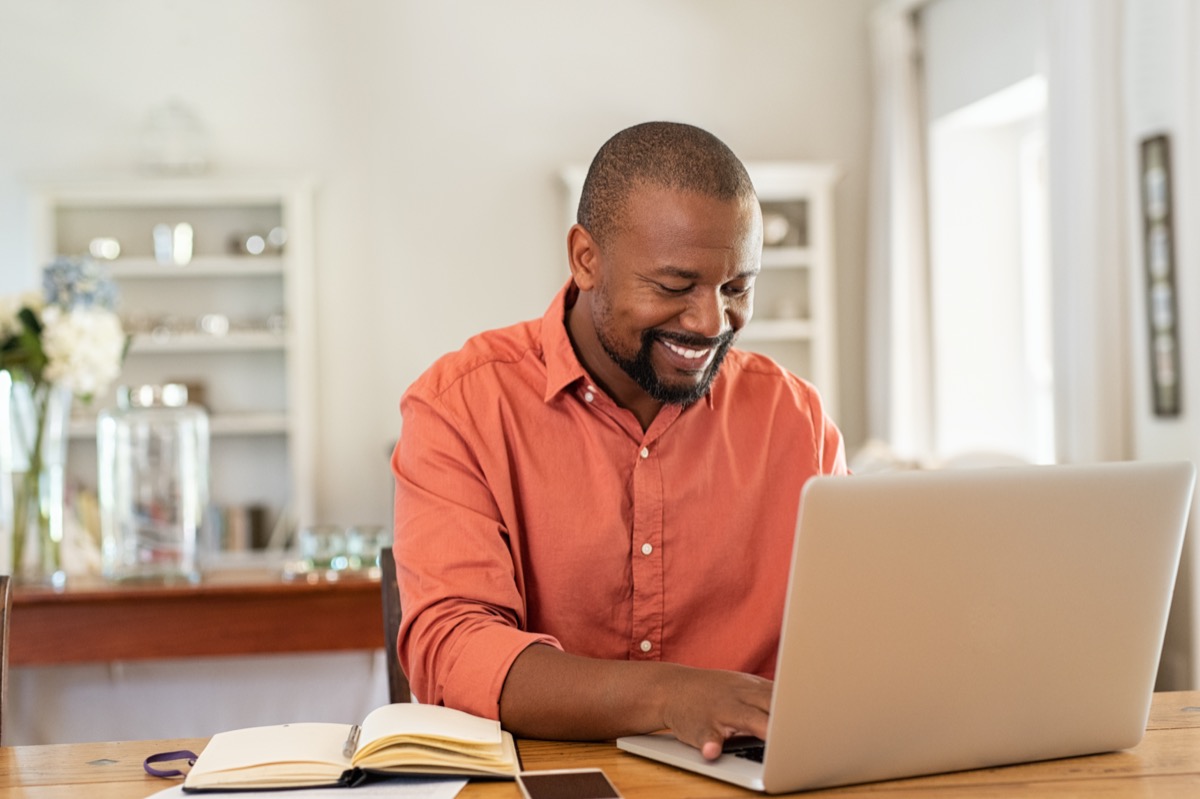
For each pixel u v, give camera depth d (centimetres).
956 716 113
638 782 113
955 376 532
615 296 135
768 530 156
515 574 148
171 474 278
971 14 498
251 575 289
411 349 576
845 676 107
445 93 577
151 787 116
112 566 277
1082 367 373
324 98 571
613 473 150
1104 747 122
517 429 150
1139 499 117
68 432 527
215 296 559
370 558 287
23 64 558
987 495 110
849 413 593
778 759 106
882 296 557
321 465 572
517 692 128
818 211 554
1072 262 380
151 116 554
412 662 140
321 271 572
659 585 150
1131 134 364
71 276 289
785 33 591
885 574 107
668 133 134
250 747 119
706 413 155
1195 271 335
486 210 579
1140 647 121
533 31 581
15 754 129
